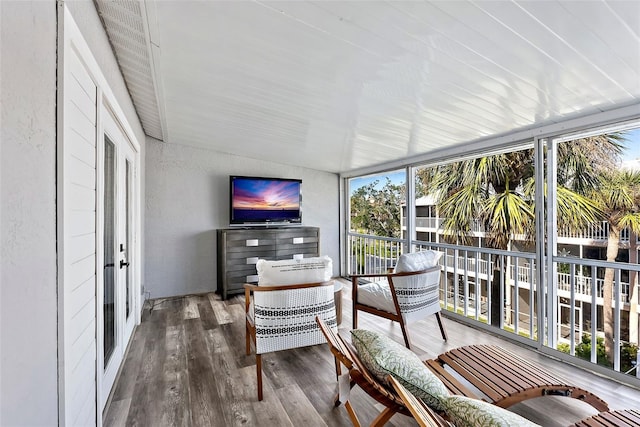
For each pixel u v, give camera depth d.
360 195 5.99
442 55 1.78
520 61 1.77
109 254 2.21
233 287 4.56
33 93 0.94
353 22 1.57
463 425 0.90
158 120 3.56
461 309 4.37
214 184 4.88
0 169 0.75
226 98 2.79
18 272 0.83
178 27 1.77
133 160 3.27
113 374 2.24
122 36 1.94
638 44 1.53
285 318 2.21
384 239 5.07
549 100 2.26
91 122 1.59
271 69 2.19
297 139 3.97
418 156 4.27
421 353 2.78
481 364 1.97
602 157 2.99
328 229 6.01
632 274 2.70
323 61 2.01
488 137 3.27
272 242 4.88
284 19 1.61
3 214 0.76
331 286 2.39
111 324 2.23
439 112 2.67
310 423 1.85
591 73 1.86
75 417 1.35
